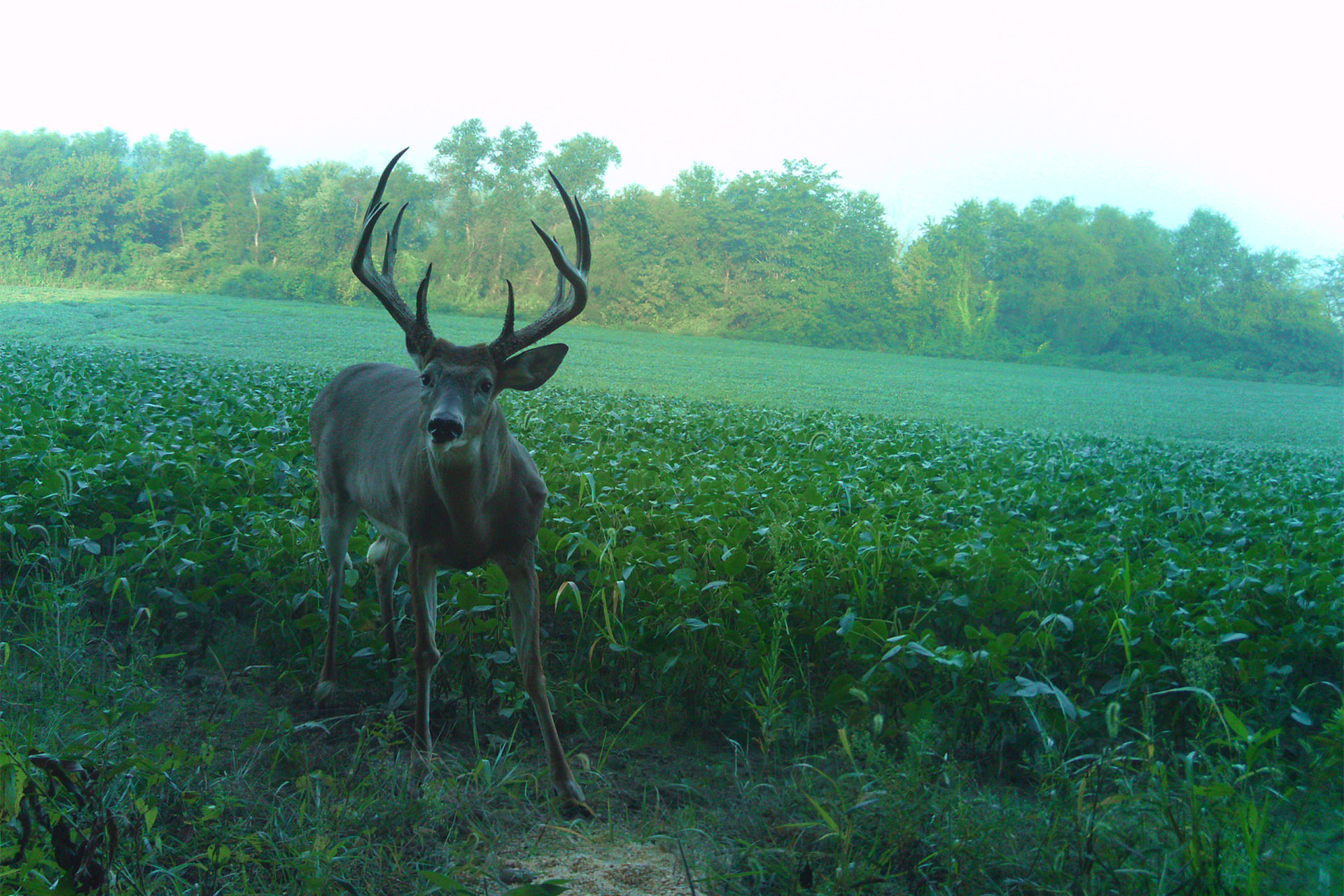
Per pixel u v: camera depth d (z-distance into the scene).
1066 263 87.38
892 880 3.42
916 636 4.89
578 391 27.52
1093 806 3.62
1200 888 3.17
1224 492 12.60
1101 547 7.53
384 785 3.84
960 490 10.55
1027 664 4.88
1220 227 87.00
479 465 4.15
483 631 5.17
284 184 95.62
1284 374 76.06
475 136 91.75
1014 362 79.62
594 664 5.15
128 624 5.59
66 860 2.54
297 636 5.43
